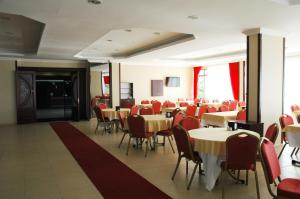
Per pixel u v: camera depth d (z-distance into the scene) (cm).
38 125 941
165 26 507
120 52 1002
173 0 361
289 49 834
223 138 349
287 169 429
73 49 783
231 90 1180
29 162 477
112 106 1080
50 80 1254
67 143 636
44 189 351
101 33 560
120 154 530
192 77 1412
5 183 373
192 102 1151
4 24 554
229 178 390
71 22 471
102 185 364
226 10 407
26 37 688
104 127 821
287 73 974
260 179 385
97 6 383
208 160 344
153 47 851
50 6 381
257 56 546
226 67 1210
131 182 375
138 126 512
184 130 357
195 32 562
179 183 371
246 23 491
